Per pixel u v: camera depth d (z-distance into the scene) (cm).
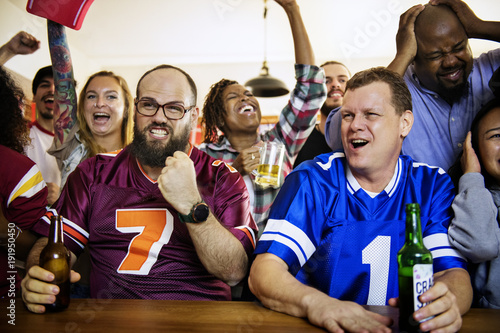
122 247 136
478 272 129
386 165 117
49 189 199
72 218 137
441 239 115
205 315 92
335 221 119
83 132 198
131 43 406
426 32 177
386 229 118
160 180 116
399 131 117
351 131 115
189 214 116
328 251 119
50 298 94
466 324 87
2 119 165
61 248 101
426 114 180
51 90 220
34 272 97
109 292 135
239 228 133
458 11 175
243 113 214
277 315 93
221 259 121
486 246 110
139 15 354
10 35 317
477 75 178
